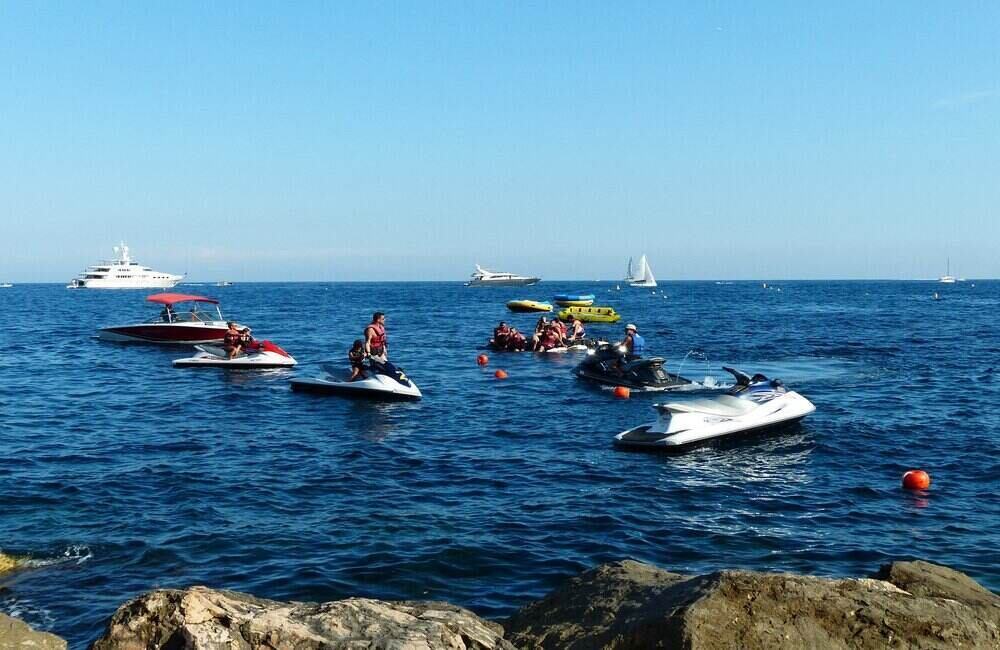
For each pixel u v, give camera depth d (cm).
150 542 952
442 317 6388
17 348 3572
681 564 900
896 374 2566
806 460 1395
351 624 550
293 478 1253
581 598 657
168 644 525
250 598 596
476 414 1861
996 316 6234
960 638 536
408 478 1261
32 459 1374
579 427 1698
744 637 521
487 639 572
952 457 1410
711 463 1370
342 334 4572
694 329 4778
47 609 776
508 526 1020
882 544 966
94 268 15550
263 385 2342
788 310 7469
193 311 3884
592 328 4925
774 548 952
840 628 537
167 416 1820
